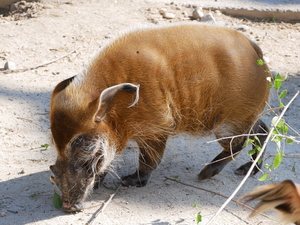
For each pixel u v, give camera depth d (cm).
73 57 1082
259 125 657
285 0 1456
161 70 562
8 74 993
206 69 584
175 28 599
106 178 646
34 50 1111
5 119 815
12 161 686
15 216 552
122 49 564
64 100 522
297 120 848
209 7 1384
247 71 604
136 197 600
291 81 1016
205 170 641
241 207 585
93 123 523
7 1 1401
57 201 566
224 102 602
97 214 555
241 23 1330
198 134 622
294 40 1241
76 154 525
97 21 1261
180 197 604
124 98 545
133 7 1365
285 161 709
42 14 1305
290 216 207
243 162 711
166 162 702
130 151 730
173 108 581
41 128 796
